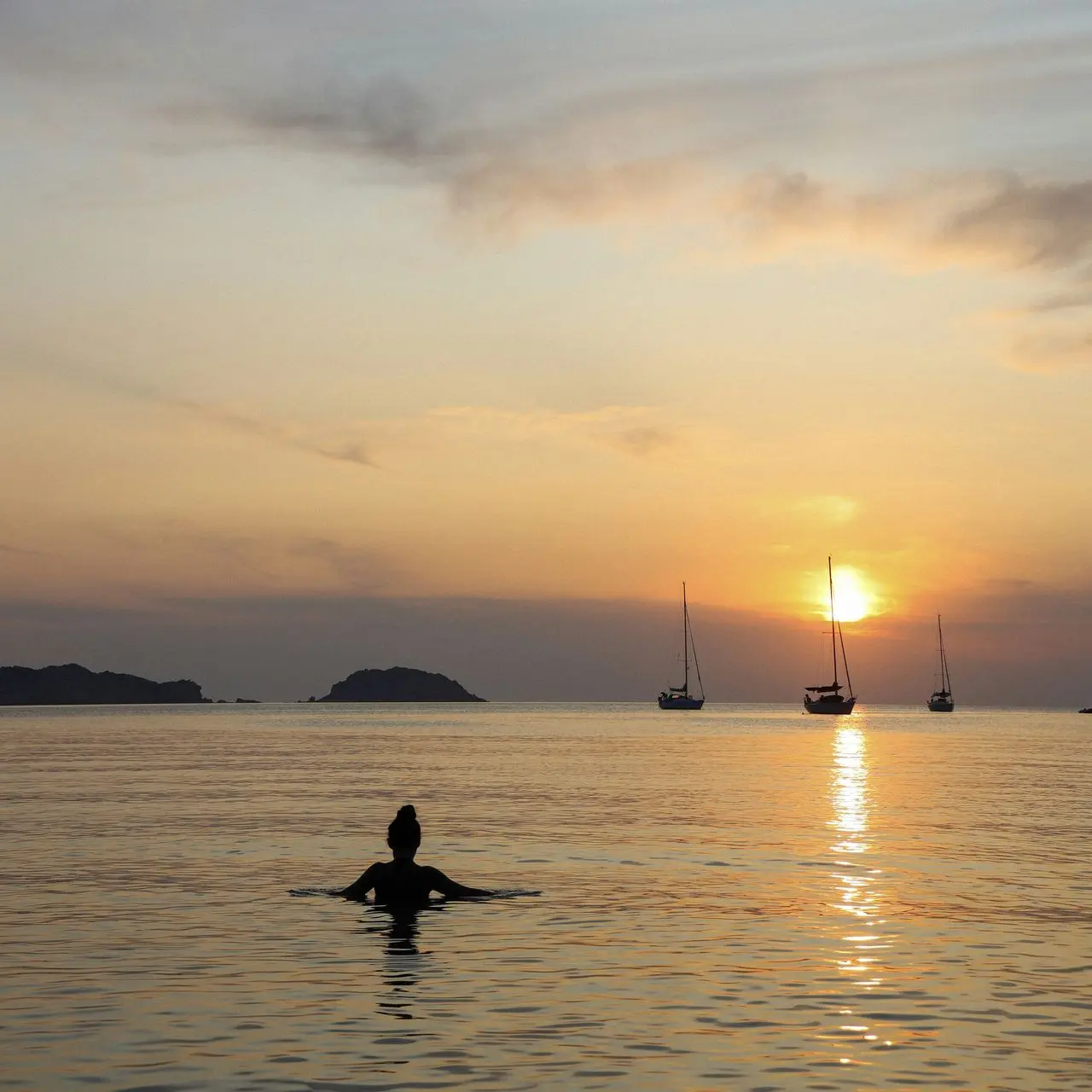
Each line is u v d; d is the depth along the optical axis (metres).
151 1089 9.39
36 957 14.60
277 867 23.23
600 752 84.56
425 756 76.75
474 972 13.84
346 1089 9.42
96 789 45.16
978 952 14.99
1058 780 53.81
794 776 55.22
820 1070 10.01
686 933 16.27
